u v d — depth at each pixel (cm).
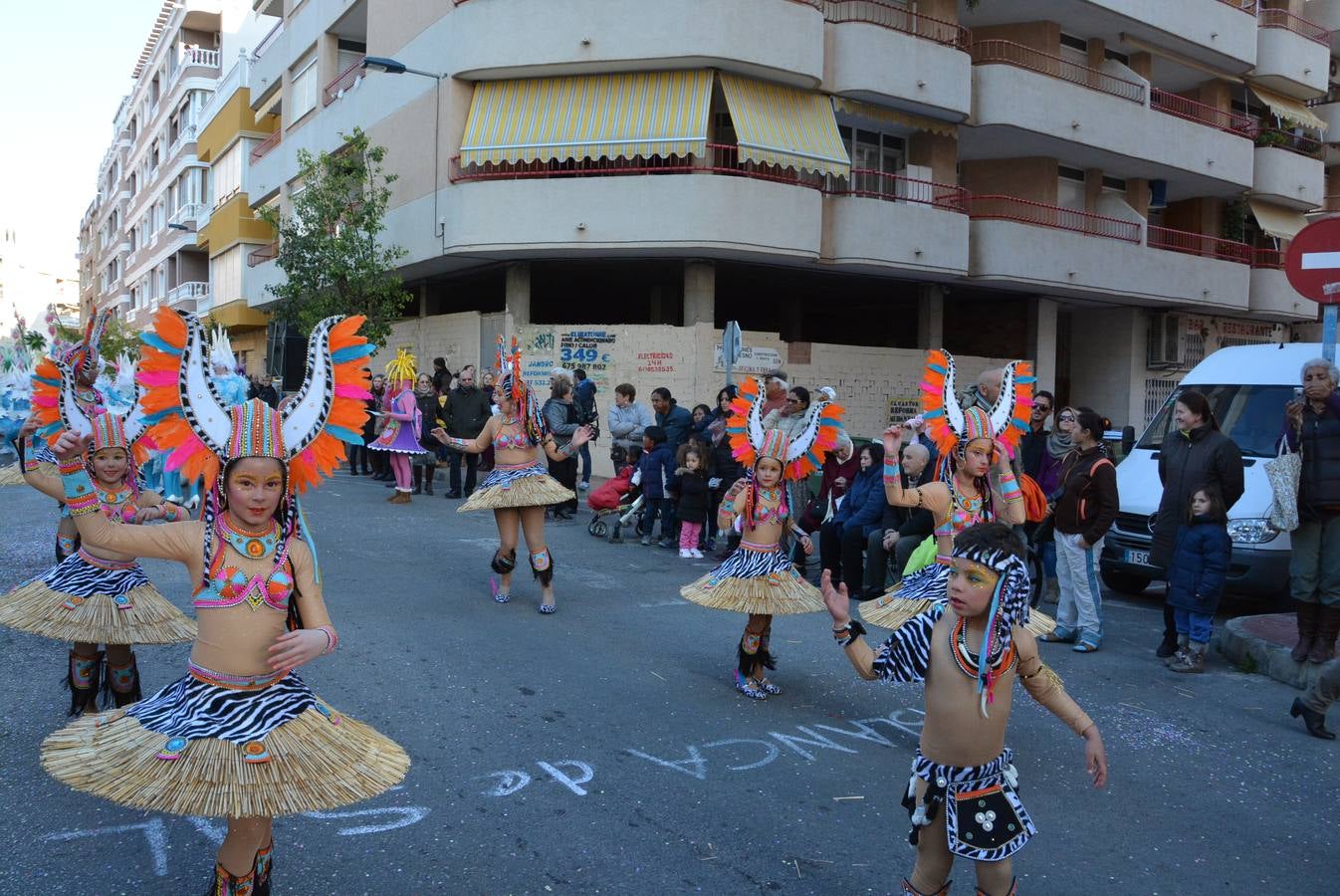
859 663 335
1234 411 1048
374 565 976
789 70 1716
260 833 316
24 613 475
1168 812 489
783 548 980
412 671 648
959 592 310
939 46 1855
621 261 1848
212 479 323
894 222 1819
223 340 871
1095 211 2286
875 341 2545
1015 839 311
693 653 729
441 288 2288
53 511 1305
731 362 1373
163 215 4334
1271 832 471
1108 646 813
